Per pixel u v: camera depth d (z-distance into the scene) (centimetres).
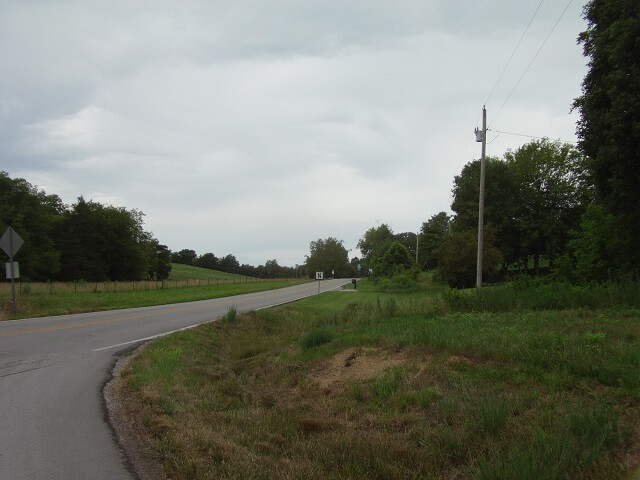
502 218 4775
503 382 646
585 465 392
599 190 2103
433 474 445
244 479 413
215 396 776
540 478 367
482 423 504
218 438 514
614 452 423
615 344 761
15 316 1780
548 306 1443
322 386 833
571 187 4794
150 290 4419
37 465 443
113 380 794
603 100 1938
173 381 800
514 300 1515
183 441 492
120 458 463
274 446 532
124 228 8512
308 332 1288
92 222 7862
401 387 702
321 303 3016
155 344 1155
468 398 580
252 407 743
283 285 6519
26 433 530
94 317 1823
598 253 2377
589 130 2081
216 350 1301
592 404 523
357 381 800
